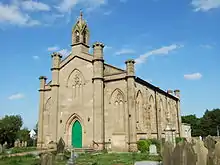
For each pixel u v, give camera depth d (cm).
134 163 2258
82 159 2712
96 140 3972
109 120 4106
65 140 4356
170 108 6103
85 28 4775
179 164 960
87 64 4428
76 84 4484
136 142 3866
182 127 7106
